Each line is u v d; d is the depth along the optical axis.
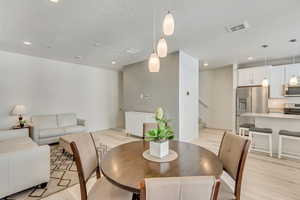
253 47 3.81
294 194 2.05
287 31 2.92
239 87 5.44
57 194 2.06
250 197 1.99
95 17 2.40
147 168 1.23
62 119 4.68
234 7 2.14
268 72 4.87
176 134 4.21
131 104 5.63
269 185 2.26
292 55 4.54
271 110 5.03
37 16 2.36
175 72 4.23
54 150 3.74
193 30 2.85
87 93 5.80
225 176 2.57
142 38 3.24
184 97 4.39
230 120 6.22
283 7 2.13
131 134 5.22
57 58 4.75
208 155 1.50
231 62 5.43
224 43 3.57
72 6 2.11
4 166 1.90
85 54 4.36
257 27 2.75
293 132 3.17
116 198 1.25
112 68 6.38
